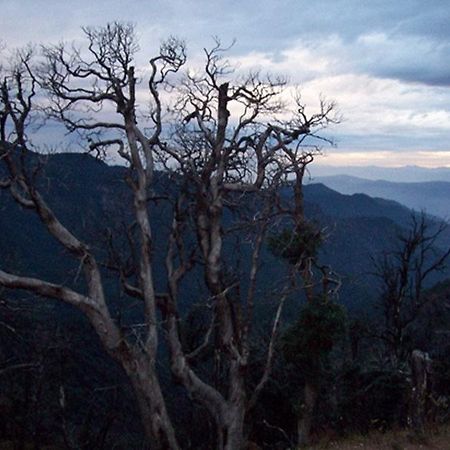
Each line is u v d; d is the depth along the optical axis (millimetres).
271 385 26078
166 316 21438
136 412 31734
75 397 30578
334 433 23250
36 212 20016
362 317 31766
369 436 18516
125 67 22047
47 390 29438
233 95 22922
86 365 32469
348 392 25625
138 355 19703
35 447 28547
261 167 22719
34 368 26891
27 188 19656
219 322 21469
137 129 22172
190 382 20859
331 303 22719
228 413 21031
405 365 25812
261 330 26375
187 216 22359
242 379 21250
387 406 23938
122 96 21844
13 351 26984
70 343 28688
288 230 22781
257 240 21641
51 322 28016
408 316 35000
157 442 19859
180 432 28641
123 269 21281
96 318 19656
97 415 30531
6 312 23578
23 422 28438
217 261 21500
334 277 24266
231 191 22734
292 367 25688
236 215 23016
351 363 26453
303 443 21547
